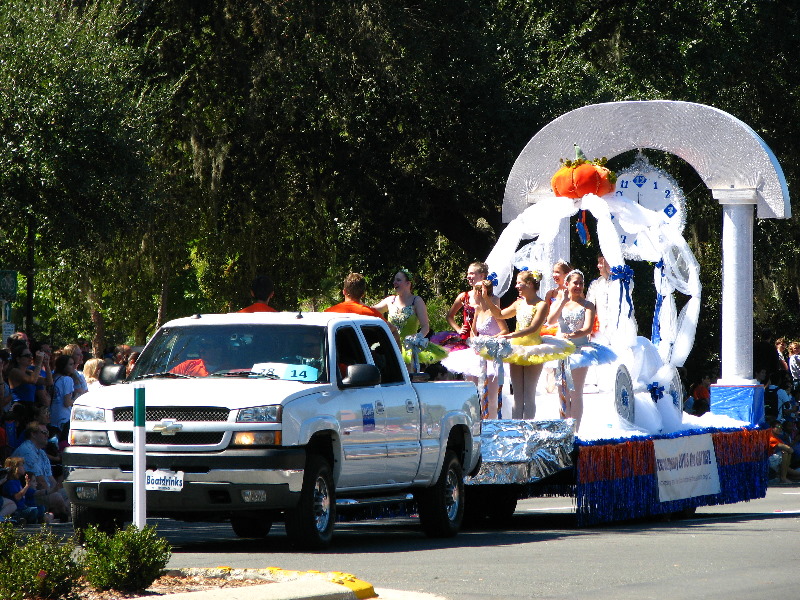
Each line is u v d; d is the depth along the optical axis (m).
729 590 31.39
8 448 53.31
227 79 99.62
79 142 69.38
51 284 139.88
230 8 97.00
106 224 72.56
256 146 101.50
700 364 136.25
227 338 41.94
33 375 57.38
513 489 51.56
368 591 29.56
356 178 105.56
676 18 114.56
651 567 35.97
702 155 63.50
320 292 128.00
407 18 98.06
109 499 38.66
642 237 62.78
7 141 68.25
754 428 63.66
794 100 120.56
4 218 70.69
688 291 62.41
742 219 63.00
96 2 80.31
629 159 109.38
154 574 29.31
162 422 38.03
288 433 37.84
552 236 59.91
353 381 40.16
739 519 56.69
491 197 108.25
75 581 28.50
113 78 74.06
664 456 55.00
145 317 183.75
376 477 41.91
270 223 114.38
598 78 109.44
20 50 69.50
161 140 89.00
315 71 96.25
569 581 32.88
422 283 118.62
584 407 54.34
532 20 113.88
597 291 58.41
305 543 39.09
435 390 45.59
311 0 93.75
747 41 114.62
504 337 51.56
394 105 103.00
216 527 52.69
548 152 65.69
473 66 101.38
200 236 117.00
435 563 36.53
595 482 50.03
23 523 50.97
